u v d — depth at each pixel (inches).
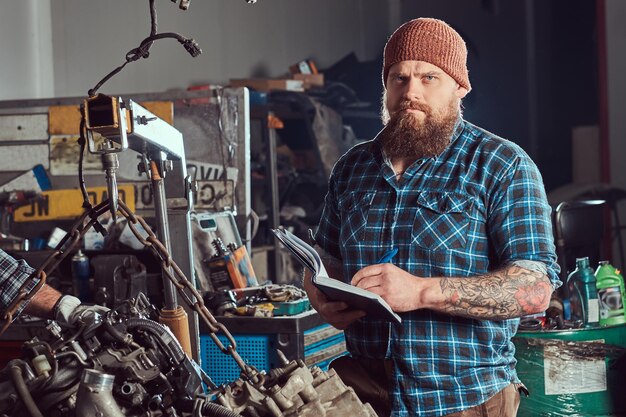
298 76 289.6
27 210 173.0
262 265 248.4
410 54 90.5
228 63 305.9
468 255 88.0
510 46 413.7
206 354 132.9
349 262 93.4
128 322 74.3
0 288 93.0
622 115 343.0
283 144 301.4
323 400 73.0
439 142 90.1
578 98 412.5
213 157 170.1
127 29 273.0
